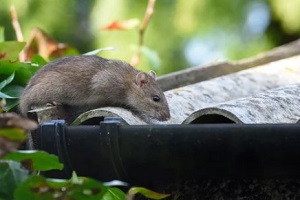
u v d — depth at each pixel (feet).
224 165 22.49
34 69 33.42
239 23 79.20
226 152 22.29
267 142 21.88
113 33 74.59
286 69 40.19
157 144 22.88
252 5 79.71
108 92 35.45
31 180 18.97
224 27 79.10
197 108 32.04
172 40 78.02
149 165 23.22
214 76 41.47
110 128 23.25
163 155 22.94
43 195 19.24
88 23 81.87
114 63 36.65
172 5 78.38
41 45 37.70
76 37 80.74
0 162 19.67
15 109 32.01
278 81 38.52
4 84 30.01
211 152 22.43
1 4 77.30
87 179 19.40
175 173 23.31
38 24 78.02
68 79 34.17
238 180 24.04
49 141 23.86
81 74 34.78
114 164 23.47
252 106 26.73
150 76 37.06
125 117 26.68
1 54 29.94
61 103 33.94
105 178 23.93
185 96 32.81
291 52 46.98
